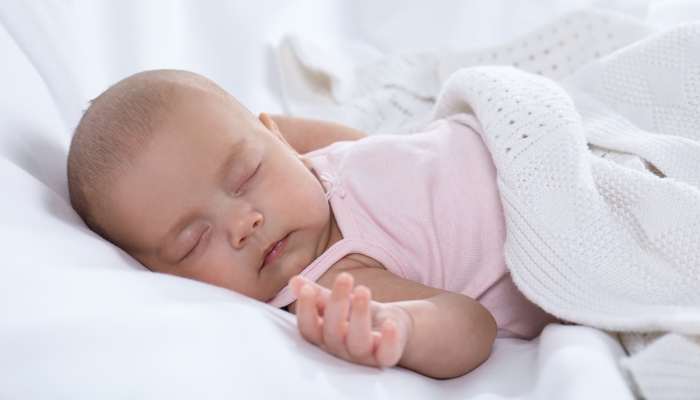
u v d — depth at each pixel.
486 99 1.17
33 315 0.64
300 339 0.78
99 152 1.05
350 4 2.02
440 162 1.19
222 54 1.77
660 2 1.84
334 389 0.67
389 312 0.82
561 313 0.87
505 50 1.68
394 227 1.12
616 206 0.97
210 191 1.01
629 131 1.13
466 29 1.99
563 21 1.60
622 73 1.26
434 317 0.86
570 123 1.05
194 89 1.11
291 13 1.93
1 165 0.94
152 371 0.61
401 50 1.99
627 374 0.72
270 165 1.06
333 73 1.76
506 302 1.12
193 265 1.01
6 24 1.27
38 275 0.69
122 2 1.58
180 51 1.70
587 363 0.71
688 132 1.17
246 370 0.65
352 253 1.10
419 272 1.12
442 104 1.40
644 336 0.81
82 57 1.39
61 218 0.98
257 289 1.02
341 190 1.18
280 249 1.04
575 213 0.94
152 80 1.12
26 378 0.58
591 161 1.03
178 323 0.67
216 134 1.05
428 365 0.86
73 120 1.30
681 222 0.88
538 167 1.00
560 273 0.92
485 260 1.11
